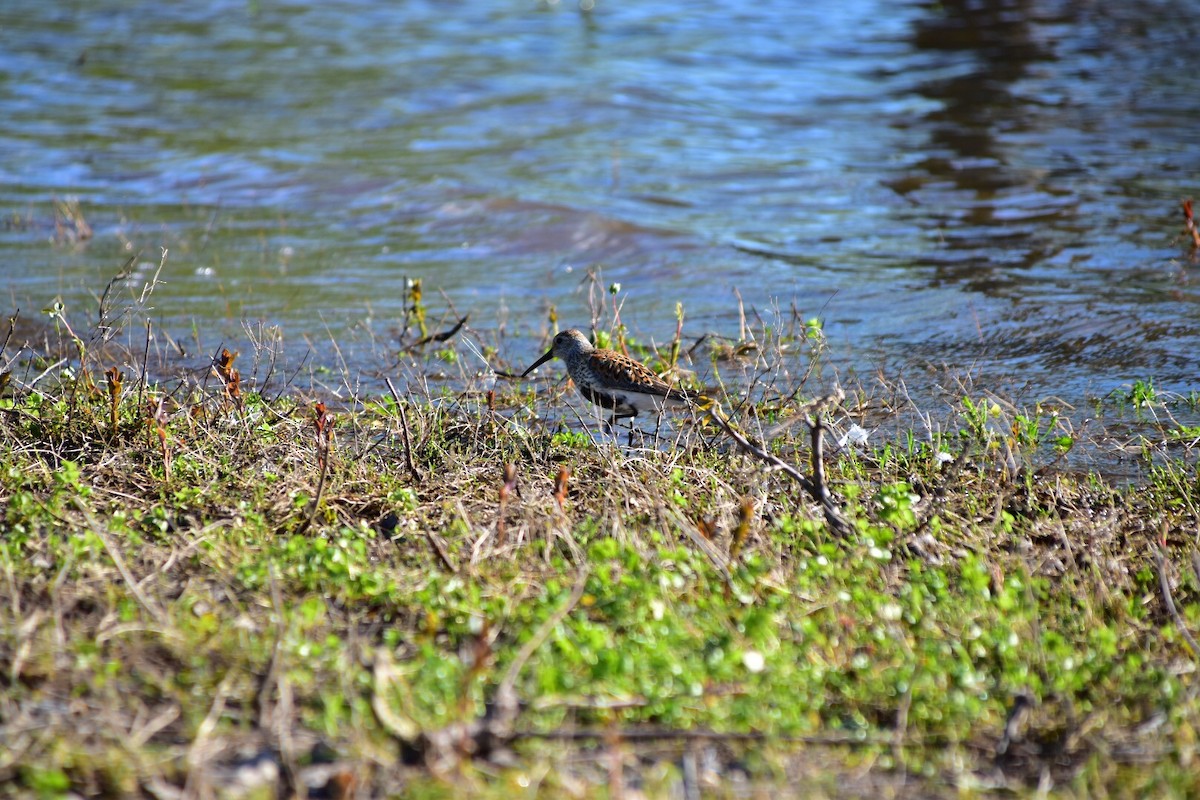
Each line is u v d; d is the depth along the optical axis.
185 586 7.61
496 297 16.64
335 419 11.20
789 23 35.97
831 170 22.50
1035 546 9.03
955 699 6.50
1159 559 8.06
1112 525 9.31
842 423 12.07
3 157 23.20
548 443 10.81
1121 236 18.50
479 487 9.70
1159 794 5.93
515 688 6.45
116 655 6.70
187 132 25.11
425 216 20.05
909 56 31.69
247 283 17.11
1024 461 10.98
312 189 21.50
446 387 12.42
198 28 35.06
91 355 13.54
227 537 8.42
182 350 14.20
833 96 28.05
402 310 16.06
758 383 13.15
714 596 7.55
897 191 21.25
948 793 5.94
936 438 11.42
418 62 31.09
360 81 29.14
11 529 8.38
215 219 20.00
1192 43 31.69
